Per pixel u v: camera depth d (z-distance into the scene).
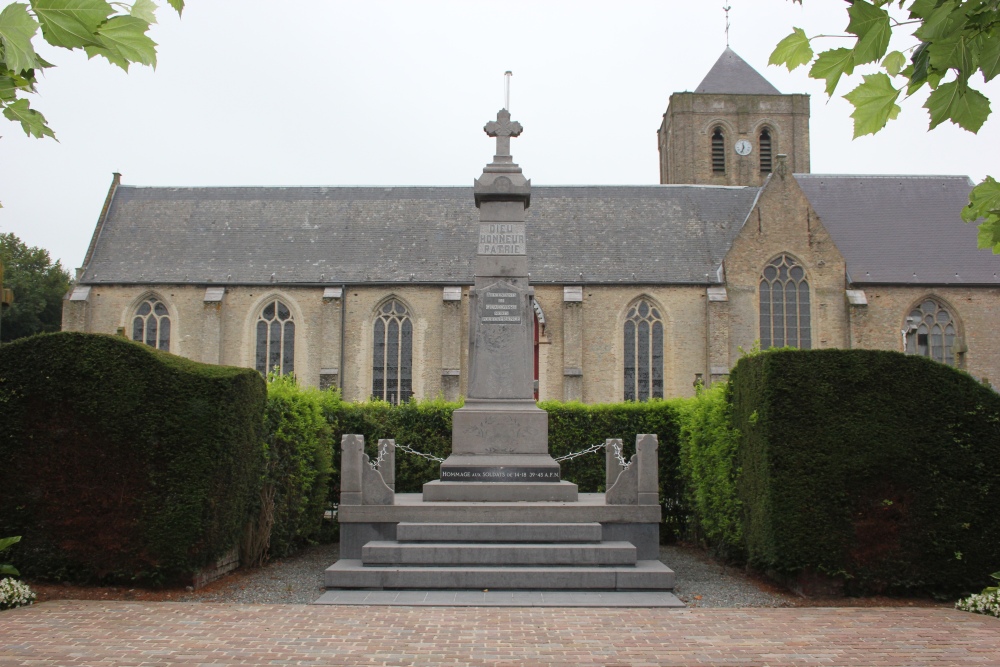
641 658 7.92
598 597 10.70
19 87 4.21
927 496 11.30
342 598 10.55
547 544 11.73
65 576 11.28
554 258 39.38
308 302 38.53
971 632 9.13
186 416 11.43
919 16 3.62
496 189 14.81
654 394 38.19
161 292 38.47
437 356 38.16
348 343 38.31
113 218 41.03
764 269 38.19
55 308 56.69
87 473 11.34
